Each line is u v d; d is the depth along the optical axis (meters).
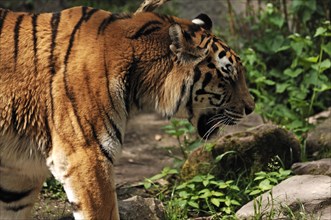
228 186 11.37
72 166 8.73
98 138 8.75
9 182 9.54
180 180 12.24
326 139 13.10
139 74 9.16
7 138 8.95
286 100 15.34
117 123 8.91
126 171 13.27
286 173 11.57
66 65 8.80
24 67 8.84
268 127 12.32
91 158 8.73
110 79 8.87
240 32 17.22
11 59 8.86
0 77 8.84
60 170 8.81
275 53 16.08
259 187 11.13
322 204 10.53
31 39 8.91
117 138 8.91
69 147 8.73
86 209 8.80
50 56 8.83
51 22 9.02
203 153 12.23
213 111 9.59
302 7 16.08
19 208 9.83
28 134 8.93
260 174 11.52
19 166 9.24
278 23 15.84
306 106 14.09
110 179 8.88
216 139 12.23
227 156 12.15
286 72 14.52
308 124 13.61
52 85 8.77
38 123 8.86
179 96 9.28
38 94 8.80
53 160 8.84
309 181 11.14
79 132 8.71
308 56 15.34
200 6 18.84
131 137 14.97
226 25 18.23
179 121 13.18
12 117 8.88
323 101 15.52
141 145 14.62
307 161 12.65
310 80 14.42
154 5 10.44
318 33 13.92
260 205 10.47
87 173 8.72
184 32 9.15
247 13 17.31
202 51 9.23
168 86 9.20
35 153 9.04
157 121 15.84
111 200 8.89
